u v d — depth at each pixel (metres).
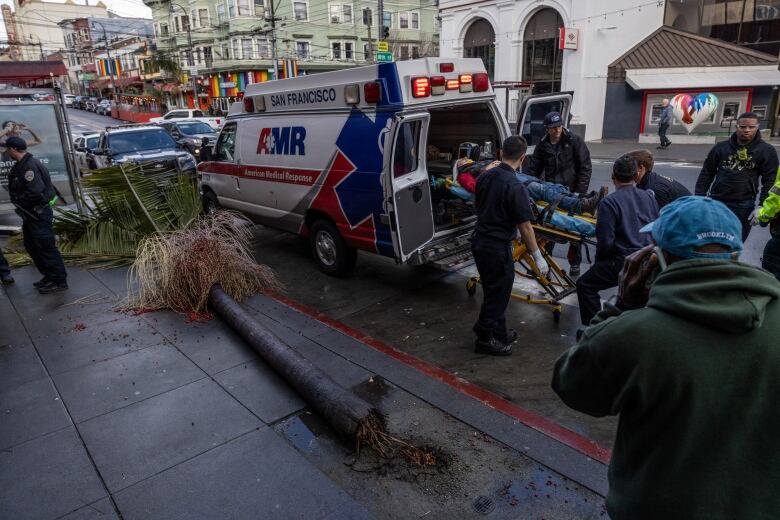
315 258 6.66
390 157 5.05
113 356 4.46
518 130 6.57
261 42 40.25
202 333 4.87
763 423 1.21
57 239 7.91
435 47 46.59
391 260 7.12
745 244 6.88
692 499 1.26
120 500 2.82
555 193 4.70
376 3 43.44
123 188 7.27
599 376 1.39
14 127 9.14
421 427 3.36
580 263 6.10
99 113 51.78
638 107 21.03
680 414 1.26
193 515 2.70
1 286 6.35
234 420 3.50
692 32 21.55
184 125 21.30
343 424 3.19
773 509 1.21
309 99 5.99
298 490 2.85
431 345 4.60
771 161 4.96
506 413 3.46
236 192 7.71
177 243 5.72
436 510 2.69
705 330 1.24
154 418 3.55
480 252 4.07
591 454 3.03
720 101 19.31
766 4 19.92
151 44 50.47
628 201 3.94
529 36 23.34
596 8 20.89
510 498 2.74
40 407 3.74
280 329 4.95
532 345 4.49
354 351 4.44
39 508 2.79
